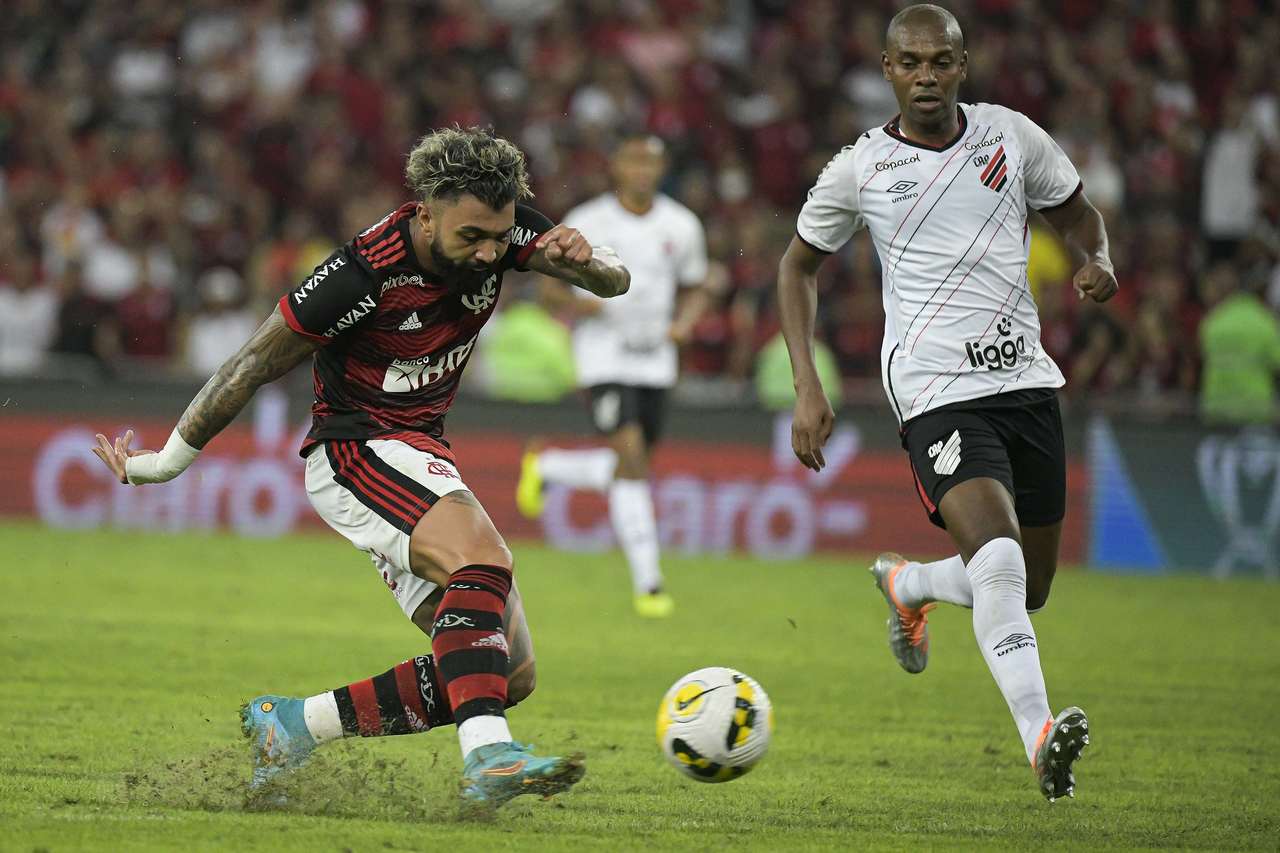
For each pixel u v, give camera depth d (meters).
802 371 18.05
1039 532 18.20
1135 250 56.03
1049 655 29.58
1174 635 32.62
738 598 36.59
